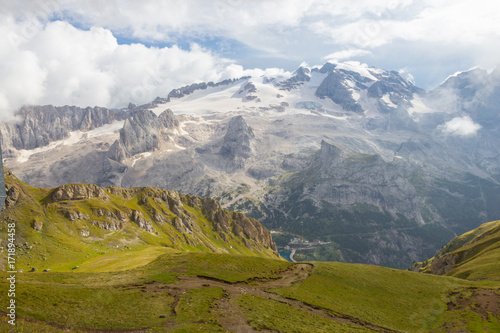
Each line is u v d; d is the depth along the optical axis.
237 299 79.25
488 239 195.38
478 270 141.62
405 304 100.75
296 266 120.69
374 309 93.56
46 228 179.75
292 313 76.31
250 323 64.69
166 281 88.50
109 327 58.16
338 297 96.88
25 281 74.75
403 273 125.38
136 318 62.72
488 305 98.19
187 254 120.25
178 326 60.53
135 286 82.06
